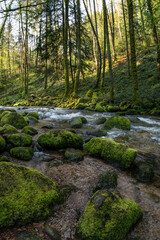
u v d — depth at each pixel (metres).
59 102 18.22
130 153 3.69
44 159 4.04
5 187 2.28
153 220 2.27
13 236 1.80
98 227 1.92
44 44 21.06
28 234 1.86
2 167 2.58
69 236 1.95
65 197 2.67
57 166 3.76
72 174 3.43
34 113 10.05
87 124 8.29
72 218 2.25
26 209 2.11
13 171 2.59
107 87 18.89
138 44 27.58
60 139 4.61
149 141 5.58
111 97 13.63
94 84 20.98
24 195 2.27
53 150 4.67
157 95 12.12
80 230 1.97
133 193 2.87
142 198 2.74
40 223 2.10
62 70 23.97
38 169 3.59
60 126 7.91
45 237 1.86
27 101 21.81
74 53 20.27
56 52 20.66
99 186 2.93
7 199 2.12
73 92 17.73
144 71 18.88
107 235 1.86
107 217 2.02
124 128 6.96
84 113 12.08
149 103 11.00
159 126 7.54
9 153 4.28
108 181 3.00
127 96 14.16
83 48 20.27
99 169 3.68
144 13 11.28
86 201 2.61
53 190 2.56
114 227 1.93
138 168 3.52
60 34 20.94
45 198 2.35
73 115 11.40
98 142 4.46
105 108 12.71
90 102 15.41
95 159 4.19
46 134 4.84
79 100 15.86
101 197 2.29
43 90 25.12
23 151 4.12
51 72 25.78
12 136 4.68
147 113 10.41
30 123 8.40
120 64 25.22
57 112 13.05
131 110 10.74
